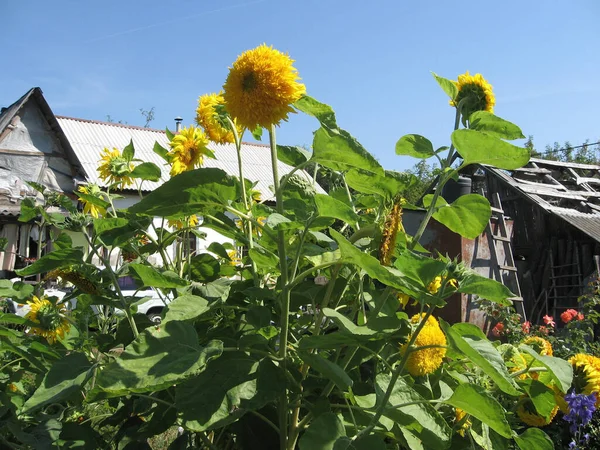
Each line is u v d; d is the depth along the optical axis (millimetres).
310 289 1997
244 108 1552
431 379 1941
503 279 8328
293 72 1569
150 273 1631
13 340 2070
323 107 1718
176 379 1240
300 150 2195
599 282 7750
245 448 1811
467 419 1825
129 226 2027
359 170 1649
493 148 1660
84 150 17094
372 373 1976
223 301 1722
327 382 1777
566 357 4938
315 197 1508
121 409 2084
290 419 1725
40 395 1488
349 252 1408
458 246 7156
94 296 1902
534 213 10594
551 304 10156
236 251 2982
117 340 2057
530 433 1776
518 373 1877
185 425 1396
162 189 1590
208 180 1582
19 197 14789
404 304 2078
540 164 11734
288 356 1715
